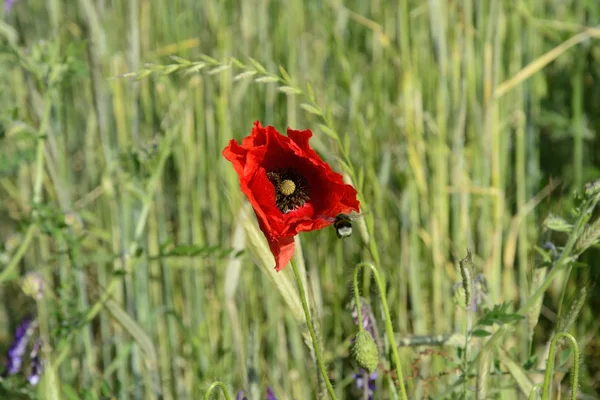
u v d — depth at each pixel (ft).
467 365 4.03
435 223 4.79
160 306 5.15
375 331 3.98
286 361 4.87
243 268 4.86
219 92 4.91
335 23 5.38
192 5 5.45
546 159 6.07
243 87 5.00
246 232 3.79
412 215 4.80
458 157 4.80
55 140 4.91
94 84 4.94
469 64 4.83
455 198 4.85
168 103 5.32
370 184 4.77
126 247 4.90
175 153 5.20
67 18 6.03
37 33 6.08
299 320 3.81
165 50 5.28
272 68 5.22
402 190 4.92
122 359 4.88
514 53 5.18
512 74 5.17
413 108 4.89
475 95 4.86
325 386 3.83
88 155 5.49
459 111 4.80
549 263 3.93
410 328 4.89
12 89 5.56
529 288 4.00
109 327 5.21
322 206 3.65
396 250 4.85
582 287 3.84
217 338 4.94
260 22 5.23
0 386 4.70
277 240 3.64
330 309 4.96
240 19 5.35
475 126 4.86
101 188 5.43
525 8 5.18
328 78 5.49
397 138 5.18
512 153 5.61
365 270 4.46
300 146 3.65
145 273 4.91
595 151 6.00
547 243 3.96
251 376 4.10
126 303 5.27
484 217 4.88
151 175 4.60
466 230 4.82
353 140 4.98
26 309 6.00
